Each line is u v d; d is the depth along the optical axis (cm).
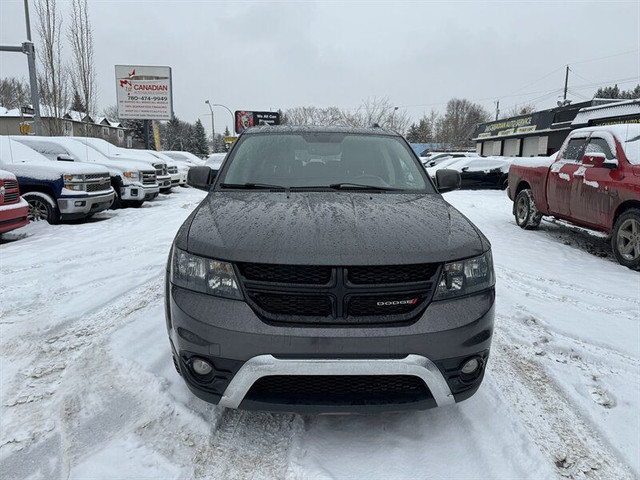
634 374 315
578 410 270
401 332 210
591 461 227
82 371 304
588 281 535
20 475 213
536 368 321
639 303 462
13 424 249
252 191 319
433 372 214
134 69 2686
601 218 637
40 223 887
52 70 1941
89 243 718
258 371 209
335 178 340
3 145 942
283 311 214
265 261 214
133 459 222
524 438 242
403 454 228
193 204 1315
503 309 435
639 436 247
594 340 370
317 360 206
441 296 221
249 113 4275
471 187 1772
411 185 340
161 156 1741
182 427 246
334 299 211
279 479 212
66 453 227
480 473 216
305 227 238
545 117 3198
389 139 389
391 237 231
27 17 1469
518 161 905
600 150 664
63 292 471
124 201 1216
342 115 4466
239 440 237
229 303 216
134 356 322
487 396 281
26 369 308
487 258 242
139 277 525
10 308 424
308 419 255
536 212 838
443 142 6141
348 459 224
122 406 265
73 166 917
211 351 215
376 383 218
